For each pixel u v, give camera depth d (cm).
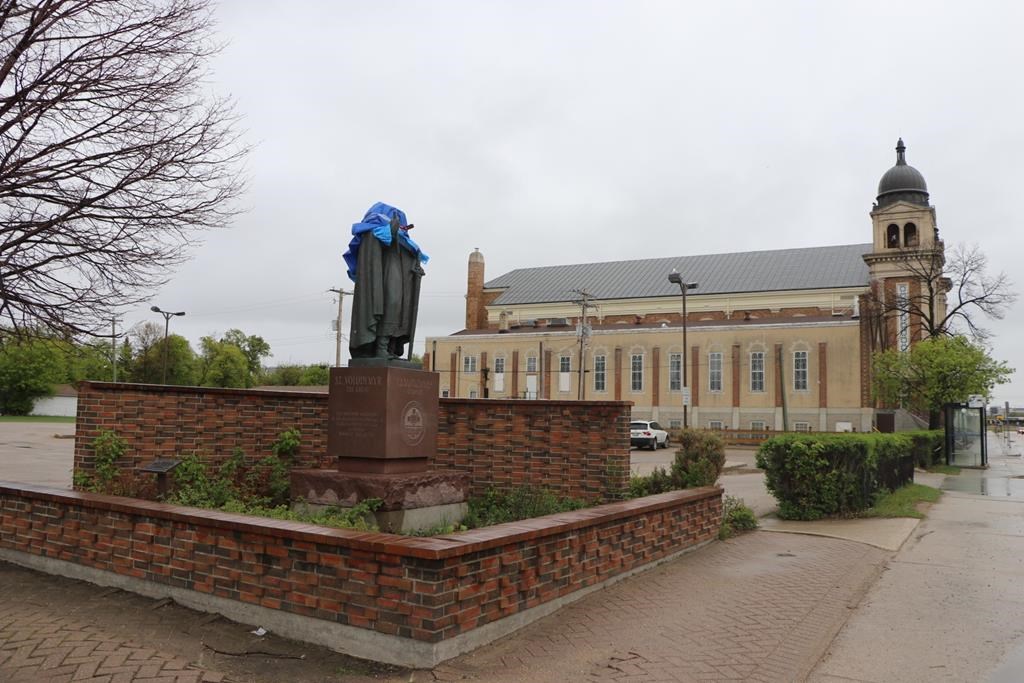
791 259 7069
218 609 636
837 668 586
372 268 955
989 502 1697
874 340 5316
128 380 8469
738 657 591
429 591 535
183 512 668
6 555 813
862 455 1451
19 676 507
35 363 7569
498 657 564
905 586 861
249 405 1171
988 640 660
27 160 922
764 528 1265
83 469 1009
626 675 543
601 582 767
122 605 663
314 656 559
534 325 7456
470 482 1216
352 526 818
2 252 966
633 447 4703
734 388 5719
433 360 7000
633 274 7650
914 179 5925
